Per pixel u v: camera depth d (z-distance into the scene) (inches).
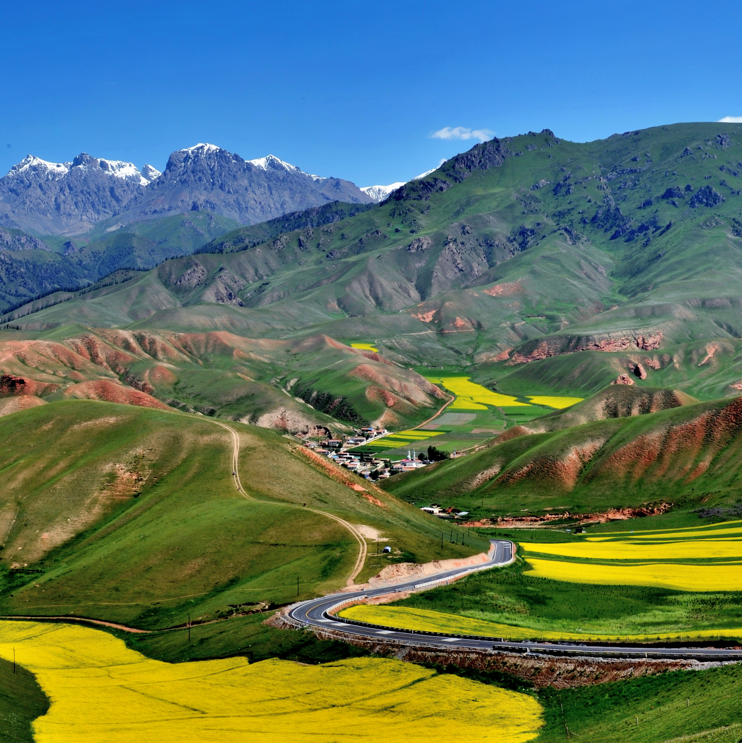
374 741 3038.9
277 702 3538.4
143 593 5757.9
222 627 4768.7
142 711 3538.4
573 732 3053.6
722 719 2775.6
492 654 3764.8
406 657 3878.0
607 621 4480.8
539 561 6166.3
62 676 4168.3
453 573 5570.9
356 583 5251.0
